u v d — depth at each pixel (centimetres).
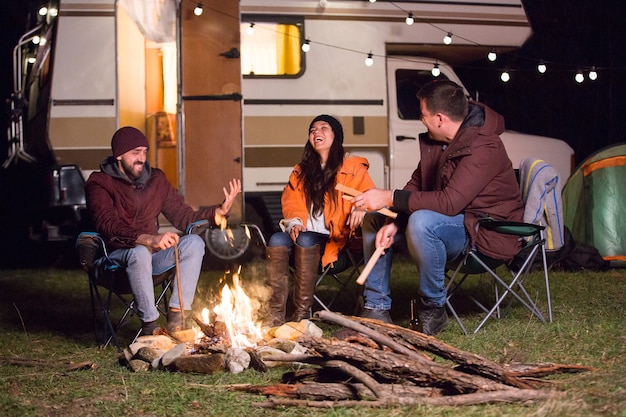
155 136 882
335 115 810
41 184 786
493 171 443
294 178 503
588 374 346
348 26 817
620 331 433
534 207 492
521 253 544
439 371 322
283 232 489
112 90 785
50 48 787
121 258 437
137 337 435
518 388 325
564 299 579
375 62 822
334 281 725
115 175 465
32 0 911
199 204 788
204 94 788
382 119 821
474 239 444
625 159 807
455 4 841
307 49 782
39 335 511
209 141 788
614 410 300
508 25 855
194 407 332
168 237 429
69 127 780
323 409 318
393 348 334
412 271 764
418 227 429
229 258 798
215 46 788
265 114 800
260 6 801
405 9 830
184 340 417
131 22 835
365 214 454
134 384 365
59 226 782
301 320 434
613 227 796
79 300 657
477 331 454
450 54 866
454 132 446
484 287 645
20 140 855
